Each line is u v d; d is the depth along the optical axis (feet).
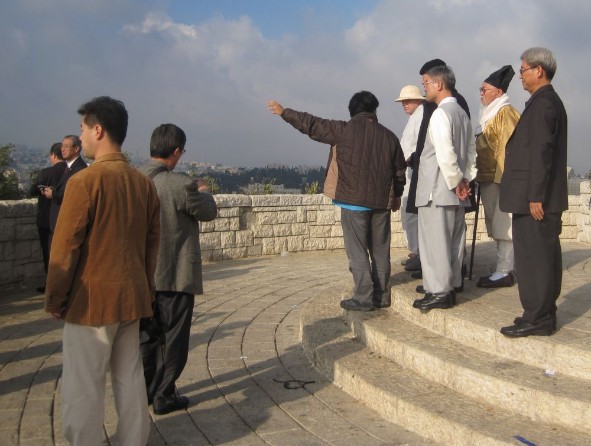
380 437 12.98
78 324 10.57
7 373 16.98
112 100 11.23
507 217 18.15
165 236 13.75
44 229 26.25
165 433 13.35
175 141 14.16
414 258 21.88
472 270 21.13
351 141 17.58
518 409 12.44
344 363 15.85
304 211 40.93
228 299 26.18
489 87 18.51
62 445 12.71
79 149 26.37
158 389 14.25
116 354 11.33
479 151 18.37
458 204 15.85
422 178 16.01
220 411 14.48
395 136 18.21
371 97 18.13
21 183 43.88
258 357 18.37
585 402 11.46
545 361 13.23
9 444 12.72
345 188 17.72
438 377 14.25
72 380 10.67
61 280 10.32
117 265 10.69
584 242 41.39
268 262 36.83
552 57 13.67
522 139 13.62
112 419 14.05
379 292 18.81
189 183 13.84
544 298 13.39
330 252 41.29
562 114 13.62
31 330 21.27
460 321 15.20
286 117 17.92
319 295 23.77
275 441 12.91
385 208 18.01
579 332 13.85
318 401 14.99
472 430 11.82
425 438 12.82
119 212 10.75
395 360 15.79
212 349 19.15
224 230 37.83
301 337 19.99
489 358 14.07
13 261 27.94
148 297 11.16
